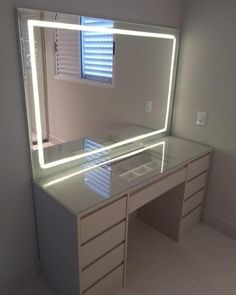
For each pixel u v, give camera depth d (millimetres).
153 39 1958
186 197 2070
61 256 1531
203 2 1938
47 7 1358
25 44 1318
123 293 1712
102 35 1640
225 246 2135
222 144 2107
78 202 1358
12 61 1319
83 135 1762
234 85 1922
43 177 1608
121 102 1908
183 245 2135
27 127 1459
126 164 1830
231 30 1844
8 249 1632
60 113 1575
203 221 2395
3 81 1317
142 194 1634
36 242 1761
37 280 1803
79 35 1522
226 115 2021
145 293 1719
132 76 1912
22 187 1566
